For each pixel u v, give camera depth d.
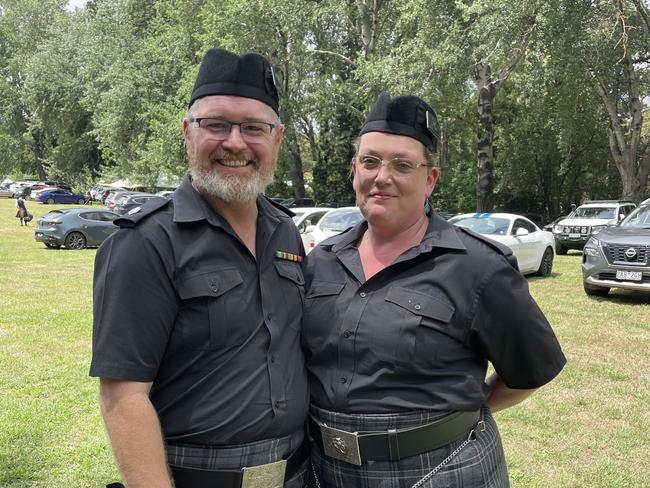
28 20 52.00
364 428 1.75
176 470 1.67
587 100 20.36
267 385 1.72
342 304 1.85
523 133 30.39
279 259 1.92
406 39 23.56
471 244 1.84
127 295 1.57
